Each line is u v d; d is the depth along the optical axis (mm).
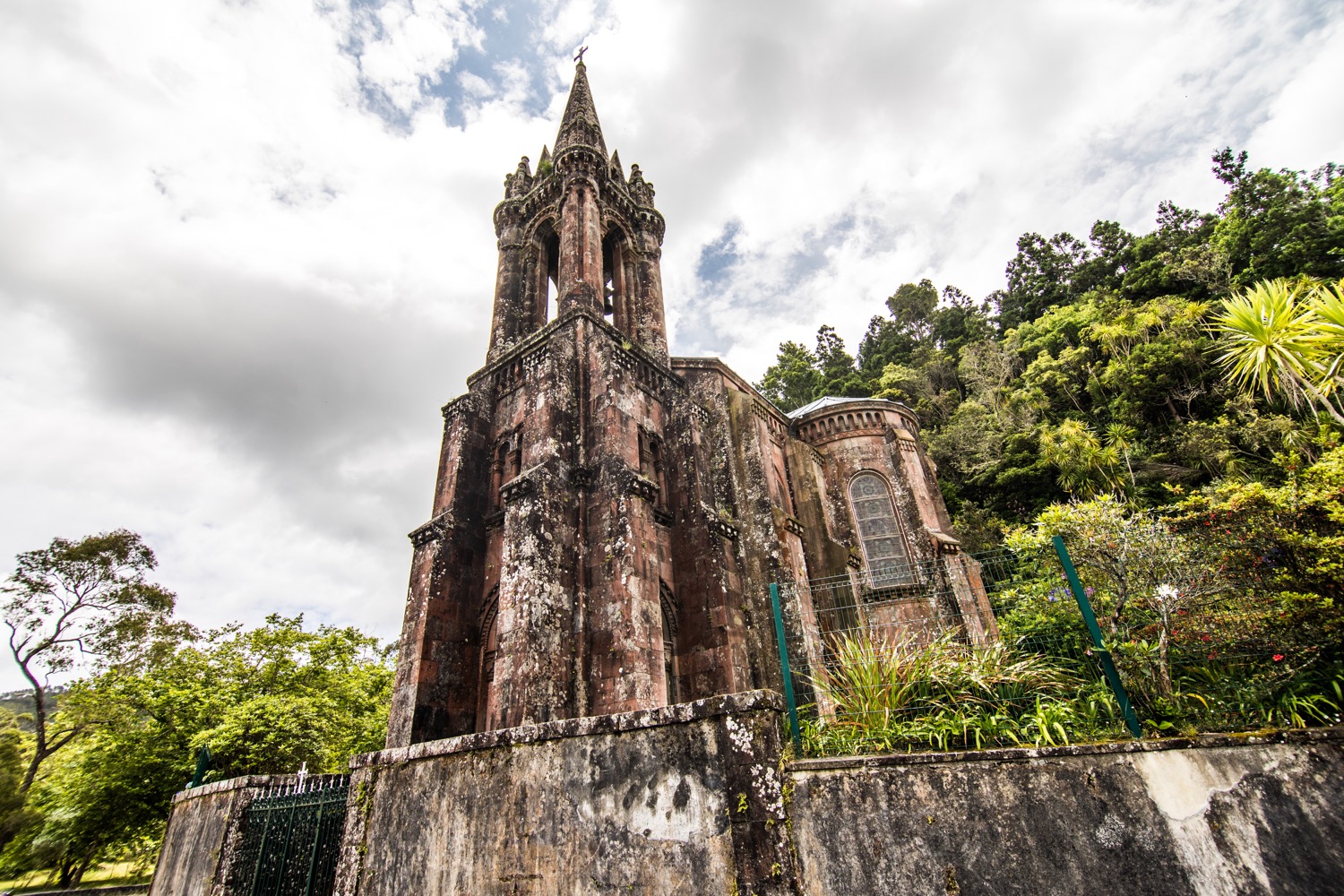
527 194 24109
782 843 5156
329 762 22984
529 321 22016
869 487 24031
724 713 5828
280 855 9969
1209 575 7496
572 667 12180
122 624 27438
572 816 6410
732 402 20297
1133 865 4398
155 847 25812
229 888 10359
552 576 12742
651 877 5707
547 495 13594
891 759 5293
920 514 22781
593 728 6613
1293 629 6473
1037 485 38594
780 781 5395
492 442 17703
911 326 82000
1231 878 4156
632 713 6414
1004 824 4793
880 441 24750
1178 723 5773
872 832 5117
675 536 16062
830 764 5461
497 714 11438
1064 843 4605
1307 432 25250
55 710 28688
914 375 62062
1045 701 6574
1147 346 40562
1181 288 51531
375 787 8414
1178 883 4258
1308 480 8828
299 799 10133
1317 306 9922
